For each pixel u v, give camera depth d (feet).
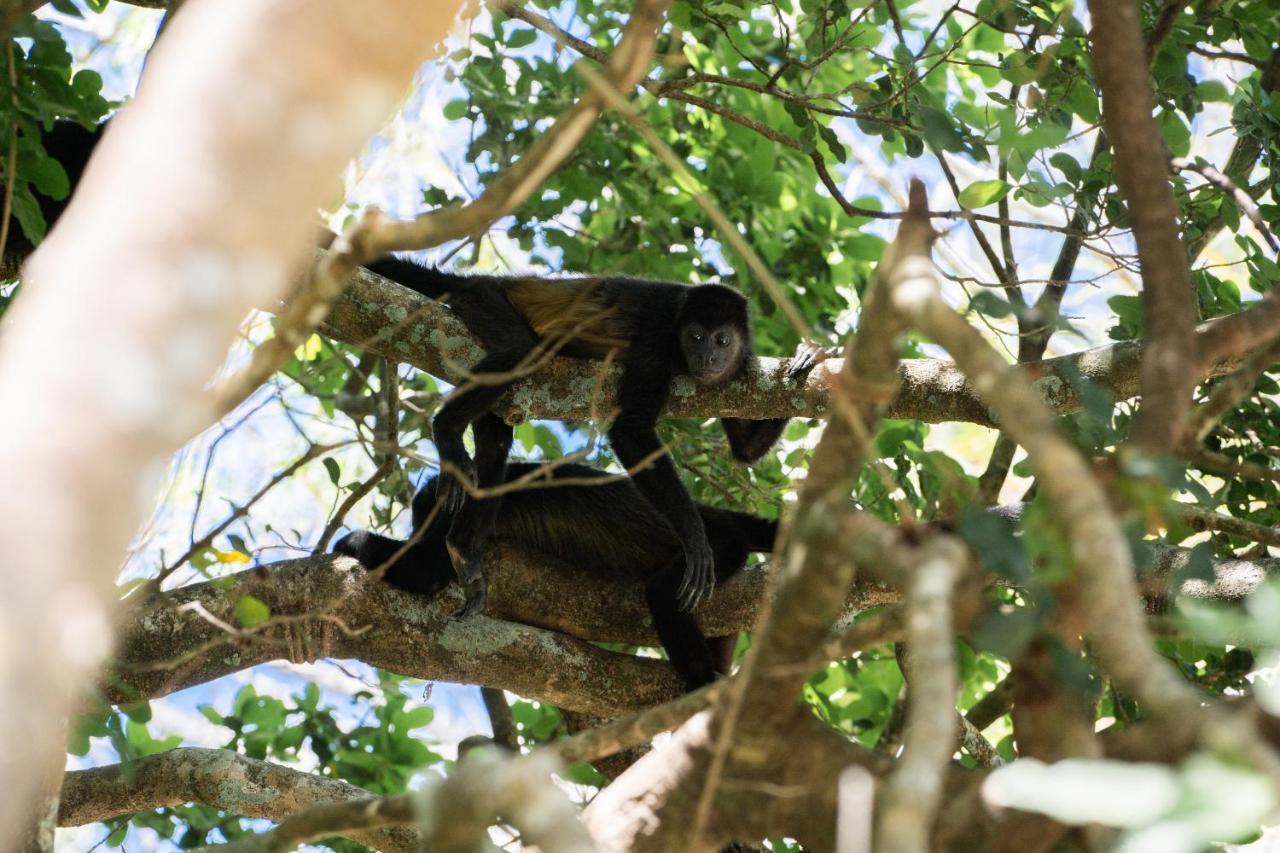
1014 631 10.84
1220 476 17.69
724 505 33.17
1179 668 22.54
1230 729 7.66
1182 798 7.25
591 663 25.14
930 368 24.17
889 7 25.72
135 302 7.99
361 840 21.68
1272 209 22.80
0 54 18.83
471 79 32.63
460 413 26.05
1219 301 23.58
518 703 31.53
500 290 28.14
